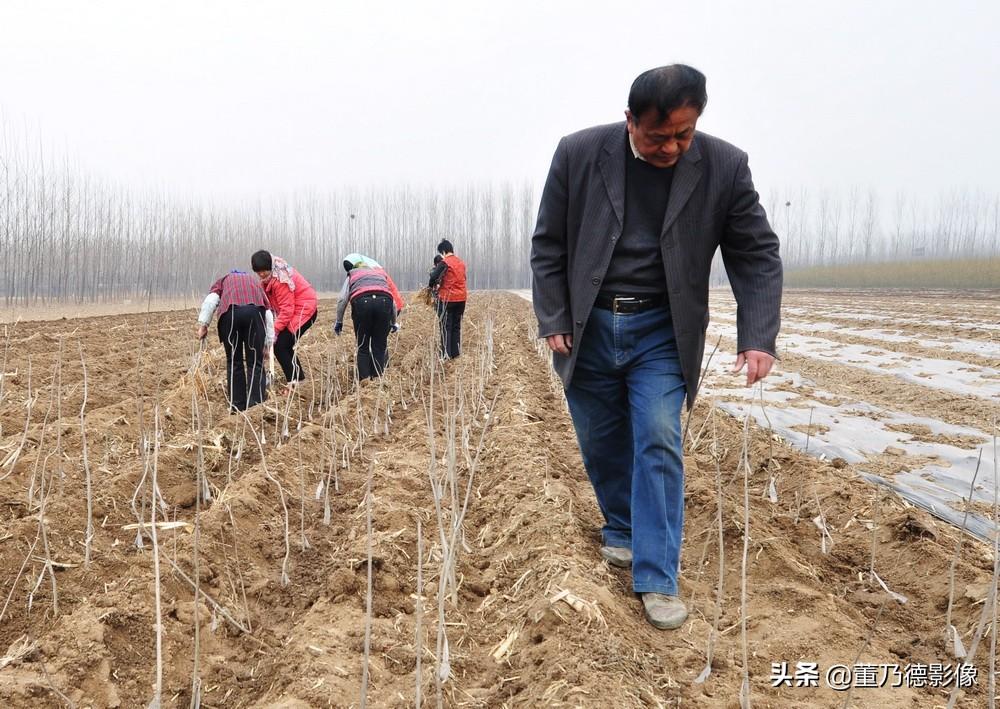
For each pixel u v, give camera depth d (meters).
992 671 2.06
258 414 6.16
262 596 3.28
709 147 2.71
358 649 2.72
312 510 4.28
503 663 2.68
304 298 7.18
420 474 4.82
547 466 4.48
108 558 3.36
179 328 13.31
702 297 2.81
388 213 50.34
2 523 3.49
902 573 3.33
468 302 26.73
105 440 5.09
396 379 8.18
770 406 7.05
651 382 2.85
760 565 3.31
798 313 18.81
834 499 4.07
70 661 2.55
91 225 22.95
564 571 3.01
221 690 2.61
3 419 5.47
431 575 3.37
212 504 4.10
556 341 2.96
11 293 19.59
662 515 2.85
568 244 2.92
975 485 4.50
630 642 2.62
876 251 67.56
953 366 8.91
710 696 2.43
